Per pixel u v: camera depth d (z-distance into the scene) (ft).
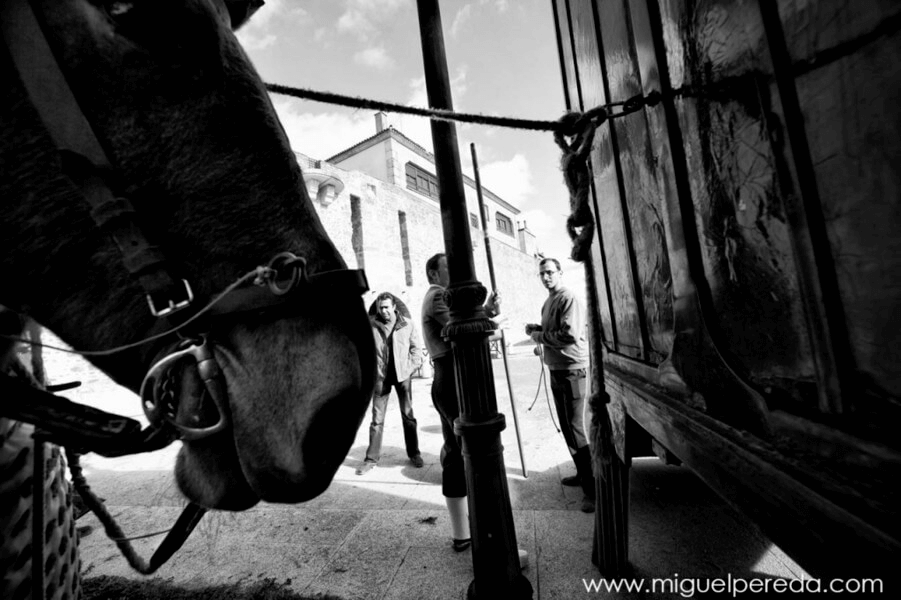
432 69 5.53
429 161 71.92
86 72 2.51
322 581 7.14
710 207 3.01
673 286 3.73
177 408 2.51
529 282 95.09
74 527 3.99
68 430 2.28
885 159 1.60
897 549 1.37
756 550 6.77
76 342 2.68
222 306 2.51
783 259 2.26
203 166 2.68
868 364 1.81
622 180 5.17
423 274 52.90
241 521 9.65
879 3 1.54
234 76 2.95
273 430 2.42
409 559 7.59
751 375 2.70
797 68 1.99
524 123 4.13
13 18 2.42
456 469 7.55
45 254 2.52
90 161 2.42
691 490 9.13
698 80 2.93
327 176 38.09
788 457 2.17
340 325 2.66
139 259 2.41
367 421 21.03
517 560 5.47
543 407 19.90
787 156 2.10
